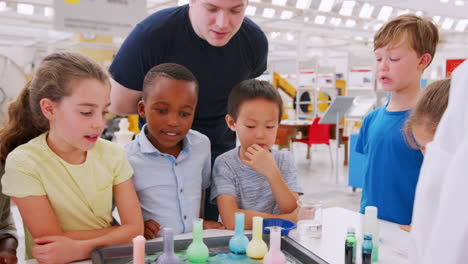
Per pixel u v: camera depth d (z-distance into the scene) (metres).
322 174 6.18
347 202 4.55
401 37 1.53
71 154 1.18
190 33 1.56
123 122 3.25
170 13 1.58
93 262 0.98
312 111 8.88
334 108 5.42
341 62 14.97
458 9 4.87
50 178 1.14
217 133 1.75
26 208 1.11
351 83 8.06
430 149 0.63
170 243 0.94
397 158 1.58
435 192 0.59
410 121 1.19
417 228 0.62
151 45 1.54
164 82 1.28
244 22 1.69
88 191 1.19
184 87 1.29
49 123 1.16
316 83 8.52
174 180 1.39
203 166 1.51
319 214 1.25
